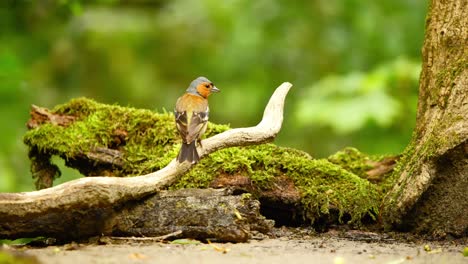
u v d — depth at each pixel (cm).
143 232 967
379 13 2225
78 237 965
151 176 976
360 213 1106
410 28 2223
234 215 965
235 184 1093
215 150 1034
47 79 2414
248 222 991
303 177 1127
